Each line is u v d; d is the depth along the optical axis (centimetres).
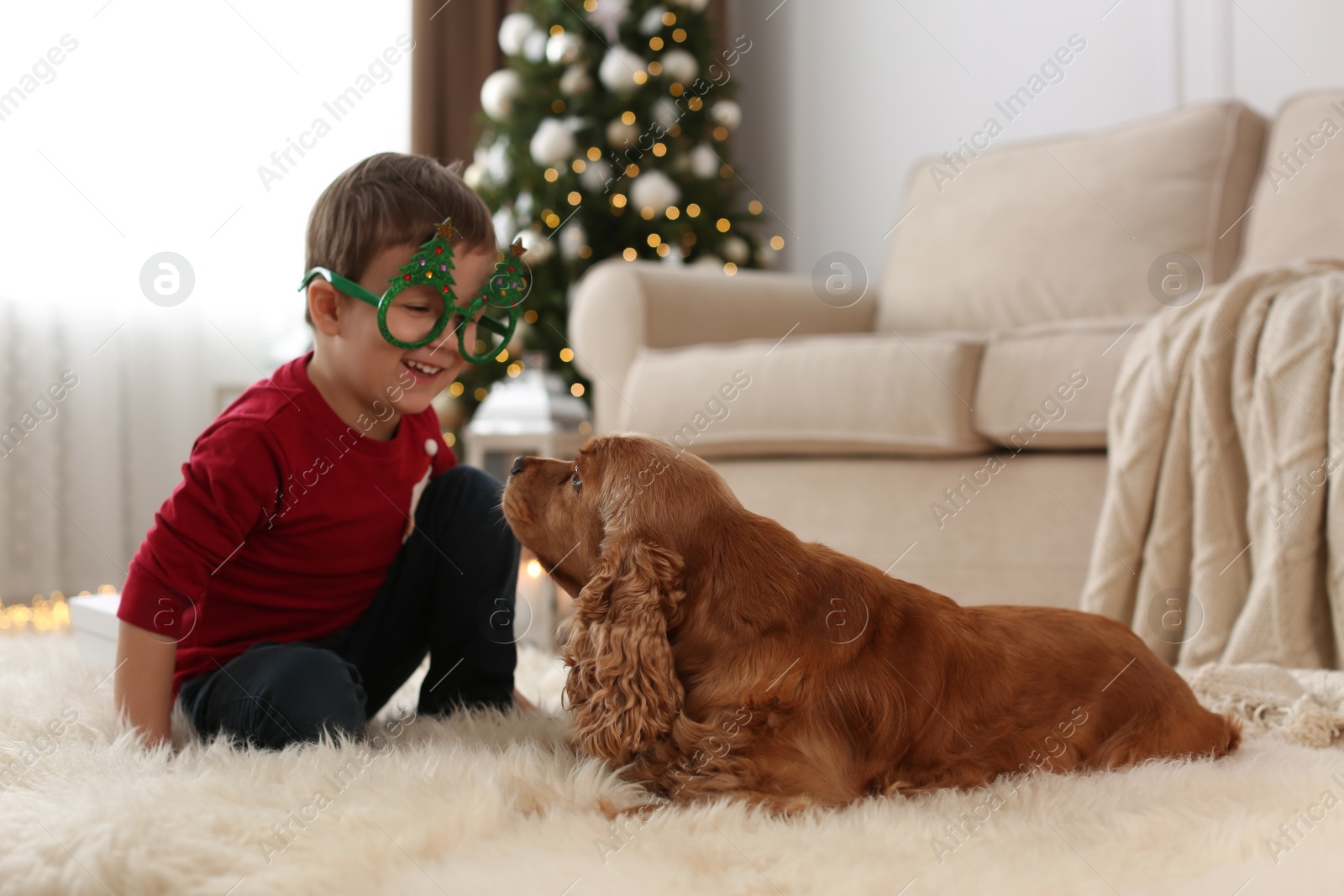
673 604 121
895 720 118
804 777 114
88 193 362
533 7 440
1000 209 356
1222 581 191
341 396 146
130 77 369
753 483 274
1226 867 95
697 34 453
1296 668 180
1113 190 332
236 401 147
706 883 91
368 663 155
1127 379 211
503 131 429
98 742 124
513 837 101
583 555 131
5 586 345
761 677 118
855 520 256
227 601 146
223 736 128
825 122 491
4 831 98
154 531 135
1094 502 224
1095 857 98
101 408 362
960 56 443
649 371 291
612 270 319
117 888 91
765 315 343
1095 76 403
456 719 142
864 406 250
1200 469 196
